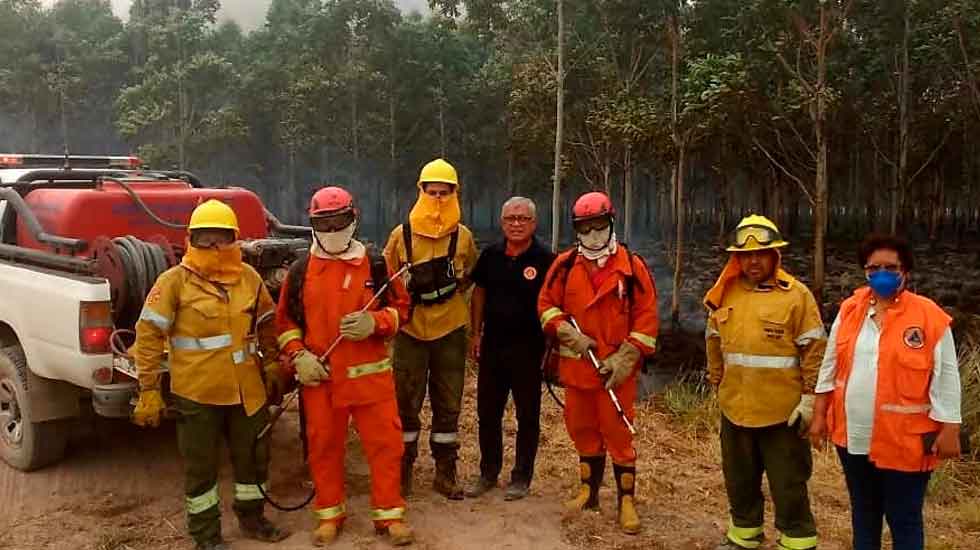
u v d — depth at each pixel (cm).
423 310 495
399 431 457
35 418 543
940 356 354
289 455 602
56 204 580
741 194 4025
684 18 1750
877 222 3138
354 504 507
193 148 3006
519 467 520
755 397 414
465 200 3894
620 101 1814
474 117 3150
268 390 454
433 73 3038
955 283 1942
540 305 480
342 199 437
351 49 2947
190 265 427
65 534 465
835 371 387
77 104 3641
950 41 2050
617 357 456
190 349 423
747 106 1566
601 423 472
